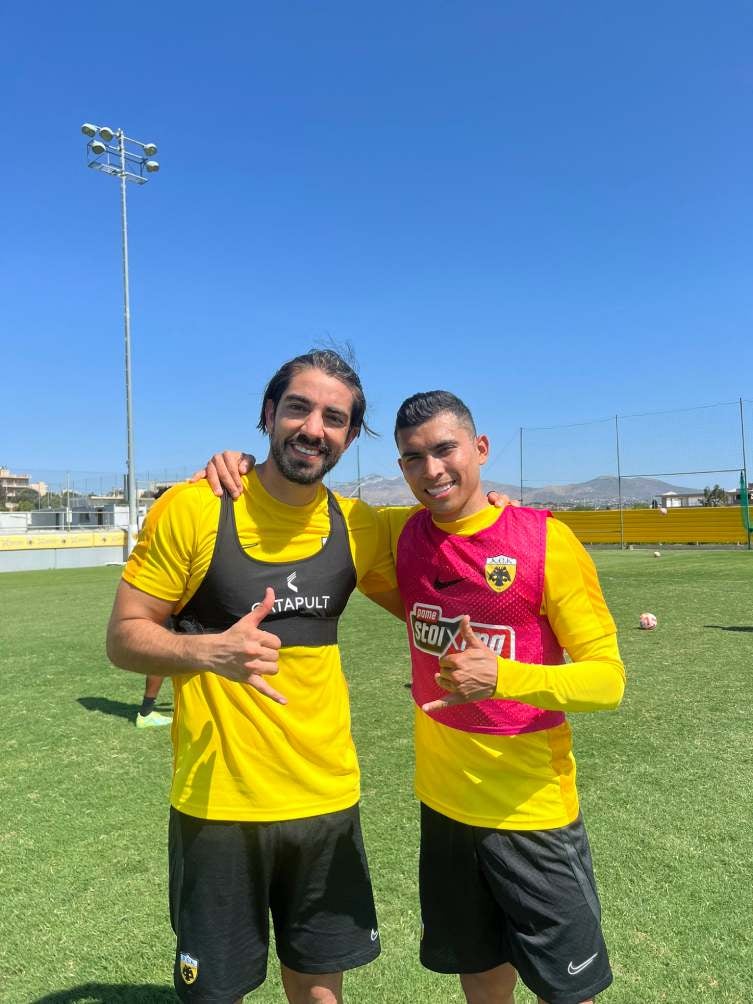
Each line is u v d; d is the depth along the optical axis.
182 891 1.74
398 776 4.08
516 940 1.80
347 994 2.27
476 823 1.82
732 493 24.98
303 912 1.79
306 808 1.75
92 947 2.55
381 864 3.04
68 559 25.69
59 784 4.12
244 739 1.74
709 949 2.39
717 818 3.38
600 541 26.31
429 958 1.92
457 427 1.82
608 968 1.81
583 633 1.81
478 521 1.89
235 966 1.71
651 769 4.05
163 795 3.95
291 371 1.83
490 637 1.85
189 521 1.77
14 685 6.79
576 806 1.87
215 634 1.61
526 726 1.81
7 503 27.34
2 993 2.31
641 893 2.74
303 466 1.75
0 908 2.81
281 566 1.80
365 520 2.01
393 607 2.18
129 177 22.08
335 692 1.87
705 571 15.78
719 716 5.07
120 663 1.74
